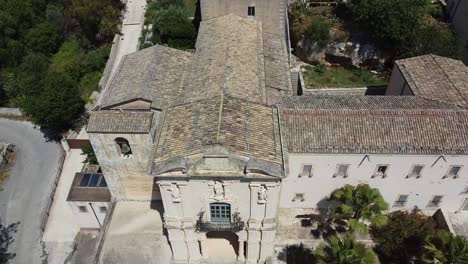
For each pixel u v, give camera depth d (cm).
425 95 4112
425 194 4009
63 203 4997
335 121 3719
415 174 3819
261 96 3900
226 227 3425
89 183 4500
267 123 3350
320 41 5969
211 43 4556
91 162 5256
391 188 3972
